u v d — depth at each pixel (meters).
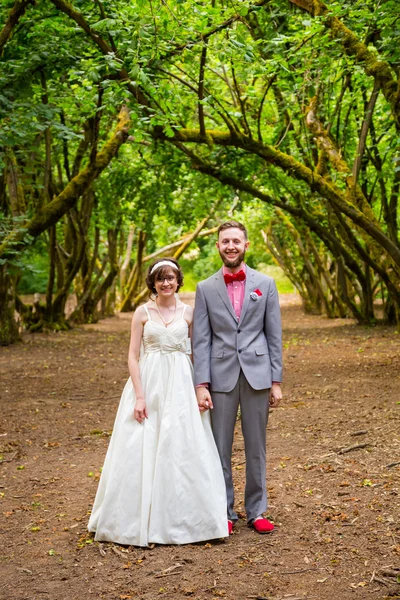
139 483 4.62
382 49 9.85
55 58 10.30
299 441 7.00
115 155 12.59
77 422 8.42
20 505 5.50
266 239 26.34
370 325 18.34
